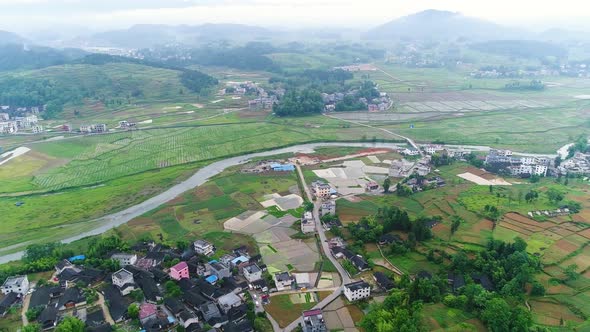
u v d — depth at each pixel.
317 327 130.12
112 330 130.38
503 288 144.75
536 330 124.75
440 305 140.00
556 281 152.62
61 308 142.12
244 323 132.75
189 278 161.75
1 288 150.75
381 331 121.31
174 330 133.88
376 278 159.00
